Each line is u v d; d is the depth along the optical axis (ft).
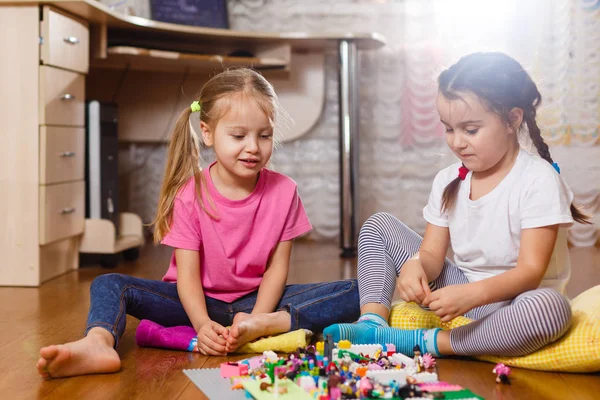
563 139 9.27
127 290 4.25
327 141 10.43
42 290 6.44
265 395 3.06
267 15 10.11
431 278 4.25
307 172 10.46
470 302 3.64
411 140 10.00
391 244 4.51
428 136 9.94
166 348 4.25
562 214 3.81
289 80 10.04
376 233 4.54
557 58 9.19
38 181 6.71
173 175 4.56
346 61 8.89
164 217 4.51
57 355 3.48
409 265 3.91
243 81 4.40
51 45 6.73
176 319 4.52
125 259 8.43
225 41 9.25
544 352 3.66
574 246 9.26
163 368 3.78
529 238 3.85
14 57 6.70
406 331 3.95
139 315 4.39
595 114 9.20
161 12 9.42
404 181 10.12
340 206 8.82
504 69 3.83
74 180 7.47
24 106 6.72
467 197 4.16
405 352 3.94
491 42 9.37
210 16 9.67
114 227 7.97
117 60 8.95
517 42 9.26
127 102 9.99
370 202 10.16
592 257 8.27
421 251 4.27
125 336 4.61
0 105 6.74
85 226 7.76
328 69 10.31
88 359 3.60
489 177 4.08
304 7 10.04
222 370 3.54
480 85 3.75
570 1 9.14
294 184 4.73
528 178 3.92
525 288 3.76
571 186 9.29
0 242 6.72
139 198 10.58
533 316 3.55
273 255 4.62
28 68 6.68
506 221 4.00
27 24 6.66
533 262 3.80
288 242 4.65
